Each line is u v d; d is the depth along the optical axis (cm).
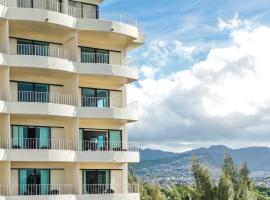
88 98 6075
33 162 5606
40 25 5697
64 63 5722
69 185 5706
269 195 16150
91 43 6172
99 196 5741
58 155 5553
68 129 5853
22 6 5822
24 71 5650
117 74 5984
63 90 5944
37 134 5738
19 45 5759
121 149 6175
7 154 5341
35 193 5588
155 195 10938
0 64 5422
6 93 5462
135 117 6075
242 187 10044
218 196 9394
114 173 6103
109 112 5906
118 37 6128
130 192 6259
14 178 5531
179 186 12388
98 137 6088
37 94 5791
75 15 6103
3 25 5556
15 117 5612
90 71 5881
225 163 10469
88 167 5947
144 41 6312
